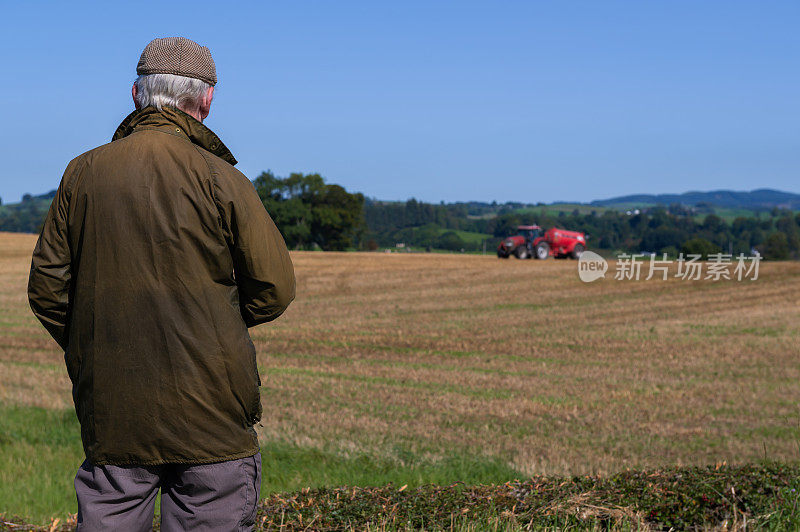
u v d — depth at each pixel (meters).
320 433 14.37
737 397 18.81
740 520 5.15
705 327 32.03
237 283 2.91
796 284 46.56
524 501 5.53
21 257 68.75
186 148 2.81
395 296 44.81
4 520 5.54
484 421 15.98
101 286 2.73
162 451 2.73
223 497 2.83
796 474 6.03
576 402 18.08
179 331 2.71
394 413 16.59
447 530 5.02
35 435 13.91
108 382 2.73
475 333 31.20
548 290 46.28
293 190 143.38
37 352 26.27
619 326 32.81
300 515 5.14
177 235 2.71
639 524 4.98
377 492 5.85
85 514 2.78
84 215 2.78
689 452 13.46
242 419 2.86
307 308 39.84
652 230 198.88
